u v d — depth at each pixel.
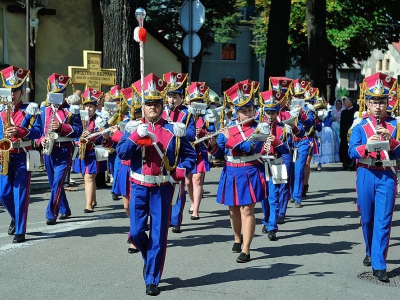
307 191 13.36
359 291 6.29
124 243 8.22
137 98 7.56
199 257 7.60
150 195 6.19
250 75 56.34
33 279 6.58
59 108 9.47
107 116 10.03
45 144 9.00
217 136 7.77
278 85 10.15
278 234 9.01
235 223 7.75
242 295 6.12
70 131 9.16
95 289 6.26
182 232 9.06
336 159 17.84
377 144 6.49
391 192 6.75
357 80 67.12
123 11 13.72
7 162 8.02
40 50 18.14
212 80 55.81
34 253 7.66
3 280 6.54
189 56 14.08
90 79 13.50
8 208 8.33
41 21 18.06
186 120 8.71
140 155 6.22
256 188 7.27
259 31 40.16
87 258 7.45
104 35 13.98
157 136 6.19
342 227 9.52
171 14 36.56
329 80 34.75
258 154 7.36
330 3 30.75
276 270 7.05
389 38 34.69
